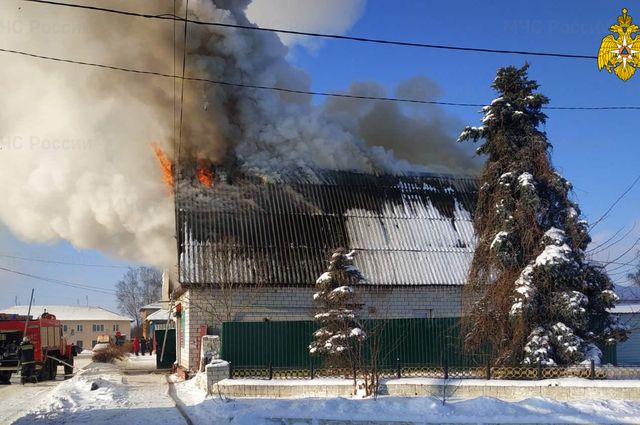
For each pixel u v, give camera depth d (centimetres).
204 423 1227
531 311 1573
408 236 2373
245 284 2067
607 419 1203
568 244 1659
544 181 1720
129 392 1772
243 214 2275
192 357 2042
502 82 1792
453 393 1447
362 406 1302
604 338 1661
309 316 2122
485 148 1819
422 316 2220
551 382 1438
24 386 2209
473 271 1750
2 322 2341
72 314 9238
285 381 1526
